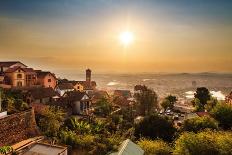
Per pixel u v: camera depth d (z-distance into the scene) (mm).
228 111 57438
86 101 74188
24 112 42688
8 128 38750
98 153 39188
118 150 30719
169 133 50500
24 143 38750
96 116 70250
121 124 64188
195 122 51750
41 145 30953
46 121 48219
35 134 44156
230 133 39344
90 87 115375
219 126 56906
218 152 34719
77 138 42312
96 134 48500
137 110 87500
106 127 57156
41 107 56375
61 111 59781
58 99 74125
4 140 37656
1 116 38688
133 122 68500
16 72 79750
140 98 88312
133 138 49062
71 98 72750
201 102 104125
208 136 36875
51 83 91750
